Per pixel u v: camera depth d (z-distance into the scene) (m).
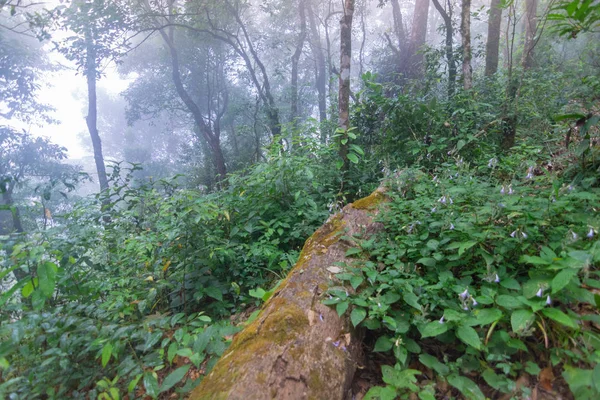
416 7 11.98
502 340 2.12
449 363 2.09
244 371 1.94
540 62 9.94
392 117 5.61
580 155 3.39
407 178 3.84
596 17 3.03
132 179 4.59
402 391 2.02
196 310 3.62
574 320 2.01
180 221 3.53
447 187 3.44
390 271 2.56
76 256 3.32
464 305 2.17
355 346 2.32
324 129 6.59
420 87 7.49
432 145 4.98
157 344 2.91
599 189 2.95
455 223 2.72
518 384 1.97
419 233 2.97
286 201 4.61
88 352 2.64
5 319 2.58
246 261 3.93
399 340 2.19
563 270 1.97
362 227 3.21
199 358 2.33
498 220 2.73
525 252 2.55
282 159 4.54
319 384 1.94
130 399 2.37
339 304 2.34
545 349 2.08
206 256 3.67
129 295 3.20
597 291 2.26
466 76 6.51
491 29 9.29
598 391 1.69
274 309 2.39
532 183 3.49
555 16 3.17
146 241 3.46
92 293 3.23
